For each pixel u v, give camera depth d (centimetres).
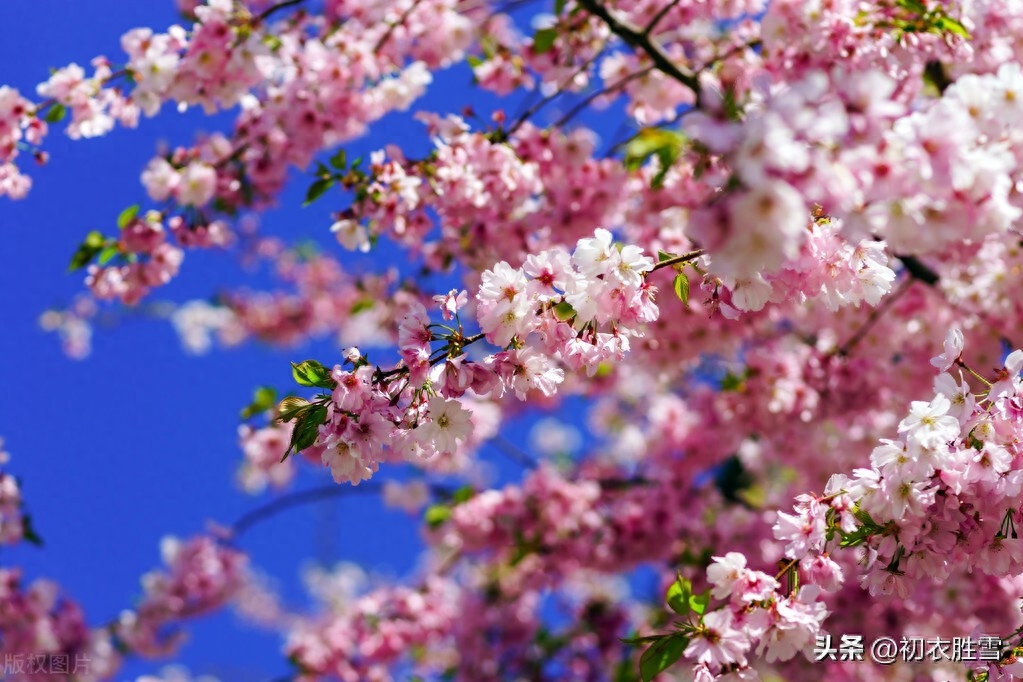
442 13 603
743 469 832
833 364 645
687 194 586
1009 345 597
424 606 856
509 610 889
